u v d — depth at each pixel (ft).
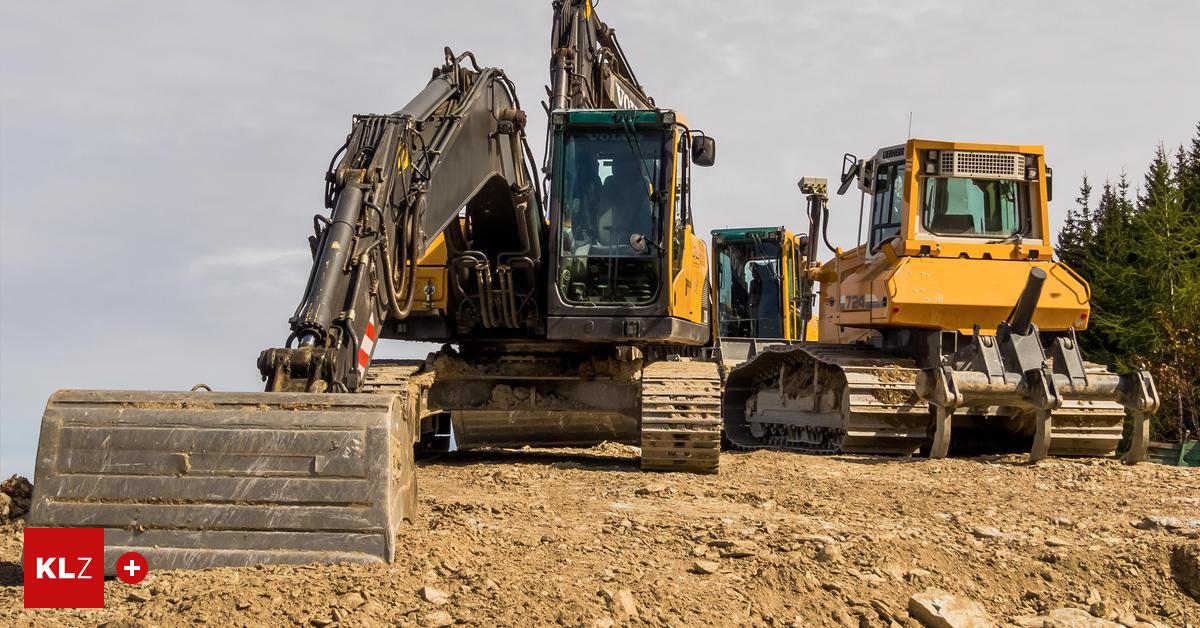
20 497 22.58
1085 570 21.04
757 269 76.59
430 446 47.19
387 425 17.99
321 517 17.66
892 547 21.22
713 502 28.12
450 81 31.48
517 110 34.71
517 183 35.32
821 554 20.24
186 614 15.17
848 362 43.98
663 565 19.65
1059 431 43.09
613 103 46.50
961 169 44.91
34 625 15.23
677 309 36.04
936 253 43.93
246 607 15.38
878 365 43.62
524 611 16.08
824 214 51.65
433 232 29.78
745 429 53.11
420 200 28.02
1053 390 38.14
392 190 26.89
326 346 22.93
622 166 36.19
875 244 48.34
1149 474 35.50
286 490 17.70
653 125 36.01
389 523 17.70
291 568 17.26
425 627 15.26
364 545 17.60
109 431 17.84
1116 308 82.07
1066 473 35.50
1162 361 74.59
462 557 18.80
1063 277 43.65
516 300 36.70
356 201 25.18
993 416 44.98
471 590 16.92
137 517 17.53
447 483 31.86
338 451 17.83
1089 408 42.68
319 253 24.23
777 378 51.34
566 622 15.90
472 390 39.29
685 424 34.37
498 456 42.37
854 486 31.48
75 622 15.38
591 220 36.04
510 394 39.04
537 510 25.46
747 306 76.43
